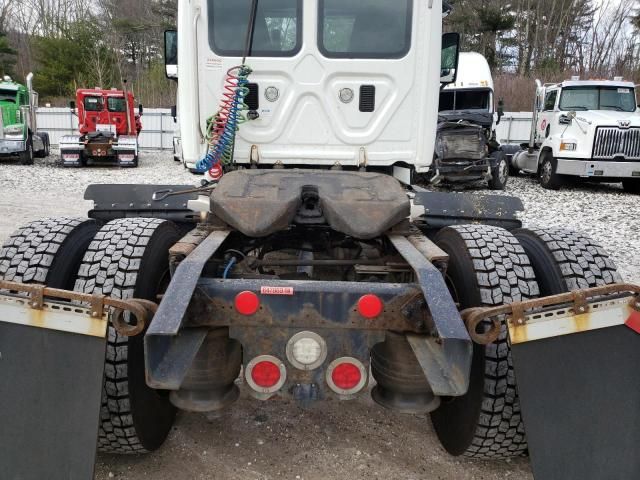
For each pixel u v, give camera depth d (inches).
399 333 91.3
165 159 839.7
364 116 155.7
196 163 155.2
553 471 83.4
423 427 127.5
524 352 82.6
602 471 83.6
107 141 681.0
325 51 152.8
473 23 1469.0
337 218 109.3
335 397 89.7
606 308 82.3
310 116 155.4
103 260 101.2
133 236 105.6
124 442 103.8
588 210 418.6
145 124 1006.4
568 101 558.9
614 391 83.0
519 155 636.7
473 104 606.9
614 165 506.6
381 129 156.3
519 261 102.3
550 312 82.4
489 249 103.6
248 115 154.2
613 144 503.8
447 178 521.7
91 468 81.7
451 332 76.5
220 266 116.3
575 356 83.2
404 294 88.2
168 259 113.0
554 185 545.3
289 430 124.9
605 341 83.0
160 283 108.8
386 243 131.8
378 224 107.7
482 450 105.3
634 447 82.7
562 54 1599.4
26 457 83.4
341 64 152.7
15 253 107.3
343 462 113.8
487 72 604.7
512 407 98.7
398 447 119.5
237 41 152.0
